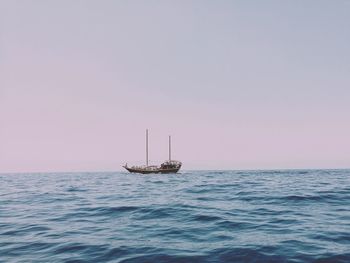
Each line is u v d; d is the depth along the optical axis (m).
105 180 50.59
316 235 9.35
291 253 7.51
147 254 7.63
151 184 36.00
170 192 24.20
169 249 8.05
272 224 11.20
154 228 10.78
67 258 7.48
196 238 9.26
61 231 10.69
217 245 8.39
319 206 15.38
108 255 7.63
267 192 22.09
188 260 7.14
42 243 9.02
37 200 20.47
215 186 29.23
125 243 8.75
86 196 22.48
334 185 27.45
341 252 7.51
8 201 19.97
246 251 7.74
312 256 7.25
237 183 33.56
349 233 9.53
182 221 11.98
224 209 14.70
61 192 26.39
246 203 16.84
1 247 8.66
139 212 14.17
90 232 10.39
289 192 21.62
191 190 25.45
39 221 12.73
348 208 14.68
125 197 21.02
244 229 10.45
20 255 7.85
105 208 15.74
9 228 11.35
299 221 11.63
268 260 7.05
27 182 46.16
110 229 10.80
